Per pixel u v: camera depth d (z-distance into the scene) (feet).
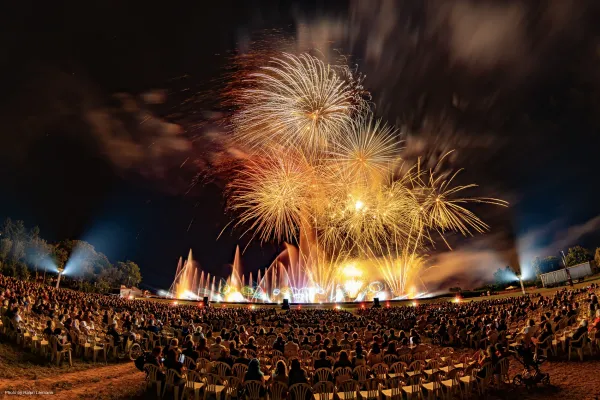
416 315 118.73
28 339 54.80
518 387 39.91
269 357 54.80
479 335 68.28
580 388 37.86
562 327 60.80
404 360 46.03
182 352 45.14
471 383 38.40
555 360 49.24
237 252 321.52
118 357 60.39
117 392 40.63
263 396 34.55
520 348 41.34
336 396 35.86
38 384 42.29
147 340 67.82
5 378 43.50
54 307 75.77
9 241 226.79
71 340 58.08
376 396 36.17
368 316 130.93
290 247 278.67
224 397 38.09
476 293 213.46
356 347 45.57
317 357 48.01
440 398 38.17
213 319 108.88
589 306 64.08
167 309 131.34
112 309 109.81
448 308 127.13
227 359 41.73
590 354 48.85
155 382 39.45
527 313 88.74
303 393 33.22
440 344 77.61
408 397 36.83
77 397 38.73
